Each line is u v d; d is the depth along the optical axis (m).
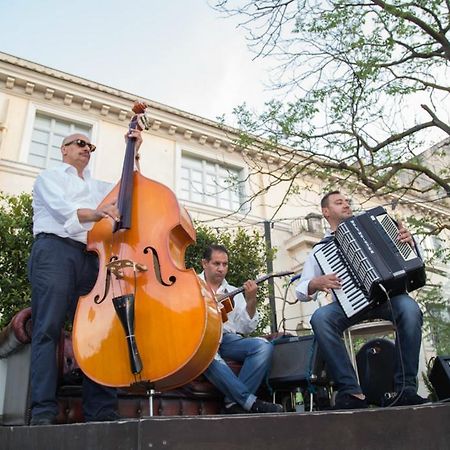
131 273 2.42
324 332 2.81
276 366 3.50
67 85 12.27
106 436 1.48
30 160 11.49
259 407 3.00
